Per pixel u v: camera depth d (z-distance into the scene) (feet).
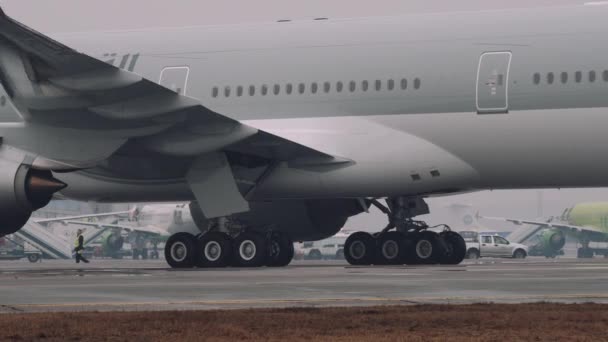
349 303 109.60
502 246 563.07
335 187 224.53
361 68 224.12
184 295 121.70
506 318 92.22
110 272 190.19
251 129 207.62
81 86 196.75
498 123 213.25
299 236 250.57
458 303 108.06
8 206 201.36
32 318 93.40
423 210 255.29
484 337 80.84
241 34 237.86
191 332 84.23
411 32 223.10
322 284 140.05
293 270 194.80
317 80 227.40
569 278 151.84
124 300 115.14
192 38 240.32
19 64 200.95
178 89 236.84
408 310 99.30
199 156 215.92
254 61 233.35
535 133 211.20
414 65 219.82
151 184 230.68
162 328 86.53
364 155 220.84
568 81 209.15
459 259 249.14
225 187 216.13
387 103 221.25
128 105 201.67
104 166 226.38
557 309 99.71
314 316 94.27
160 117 203.31
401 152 219.20
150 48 240.94
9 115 243.60
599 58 208.03
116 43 243.81
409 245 247.50
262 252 221.46
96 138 210.18
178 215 372.38
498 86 212.84
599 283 138.92
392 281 146.00
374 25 228.02
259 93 231.71
